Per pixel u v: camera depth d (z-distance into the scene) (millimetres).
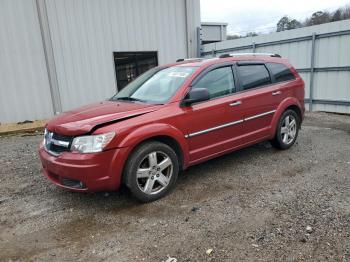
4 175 5387
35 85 10445
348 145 6320
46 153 4090
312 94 10469
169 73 4992
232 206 3885
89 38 11055
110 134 3711
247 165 5332
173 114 4234
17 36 10000
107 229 3504
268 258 2871
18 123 10078
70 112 4531
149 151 3992
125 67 11938
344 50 9383
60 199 4328
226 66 5078
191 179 4816
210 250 3023
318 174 4801
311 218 3504
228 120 4879
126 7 11570
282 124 5902
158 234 3350
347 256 2848
